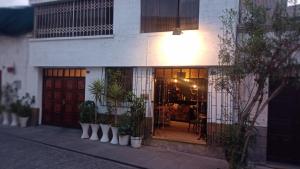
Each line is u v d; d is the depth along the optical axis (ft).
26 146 37.24
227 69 26.27
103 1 42.09
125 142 37.45
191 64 35.09
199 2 34.94
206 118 35.35
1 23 32.14
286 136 31.12
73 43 43.86
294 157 30.83
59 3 45.73
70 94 46.57
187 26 35.99
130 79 39.96
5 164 29.78
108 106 39.55
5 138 41.09
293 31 23.99
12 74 38.17
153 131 38.11
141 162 31.55
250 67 24.76
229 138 27.53
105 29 41.75
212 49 33.83
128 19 39.32
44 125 48.49
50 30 46.70
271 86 30.27
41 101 48.93
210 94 34.17
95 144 37.88
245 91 30.07
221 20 32.91
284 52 24.06
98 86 39.86
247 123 27.81
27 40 47.65
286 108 31.14
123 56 39.55
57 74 47.98
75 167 29.58
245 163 27.66
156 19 37.83
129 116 37.22
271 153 31.65
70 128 46.50
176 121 41.32
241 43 27.12
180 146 35.60
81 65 43.11
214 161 32.32
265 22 24.99
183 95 38.55
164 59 36.65
